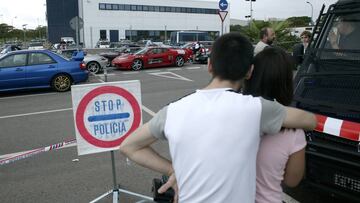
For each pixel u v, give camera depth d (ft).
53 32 268.62
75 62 48.03
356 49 14.75
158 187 9.39
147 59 74.13
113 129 14.03
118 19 269.03
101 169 18.88
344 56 14.74
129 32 274.36
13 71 44.68
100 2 261.85
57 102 39.14
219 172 5.72
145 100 38.45
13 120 31.17
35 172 18.79
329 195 13.34
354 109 12.37
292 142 6.61
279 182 6.81
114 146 14.12
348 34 15.28
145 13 278.46
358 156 11.53
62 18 267.80
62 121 30.17
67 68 47.14
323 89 13.93
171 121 6.02
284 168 6.85
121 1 268.00
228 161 5.73
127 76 61.87
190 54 82.38
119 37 270.87
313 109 13.55
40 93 46.26
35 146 23.43
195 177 5.80
